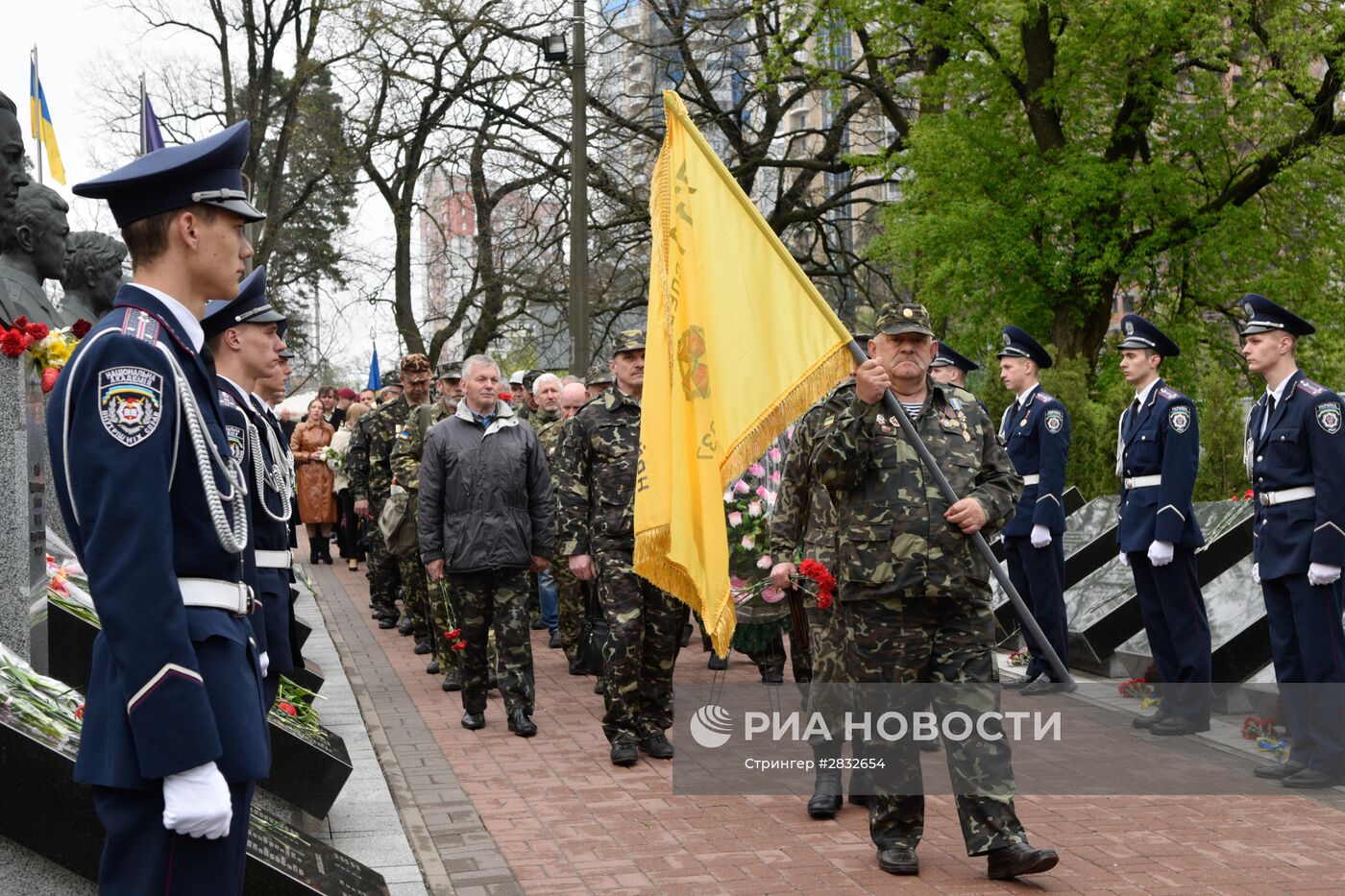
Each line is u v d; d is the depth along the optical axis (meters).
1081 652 10.27
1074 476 14.92
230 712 3.13
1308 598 7.16
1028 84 20.59
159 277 3.25
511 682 8.38
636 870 5.63
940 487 5.47
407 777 7.29
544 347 29.95
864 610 5.53
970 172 20.45
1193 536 8.35
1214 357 21.94
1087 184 19.22
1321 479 7.10
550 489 8.56
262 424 5.79
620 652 7.50
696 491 5.27
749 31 27.64
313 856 4.62
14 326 5.10
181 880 3.05
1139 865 5.65
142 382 3.03
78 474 2.97
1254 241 20.20
